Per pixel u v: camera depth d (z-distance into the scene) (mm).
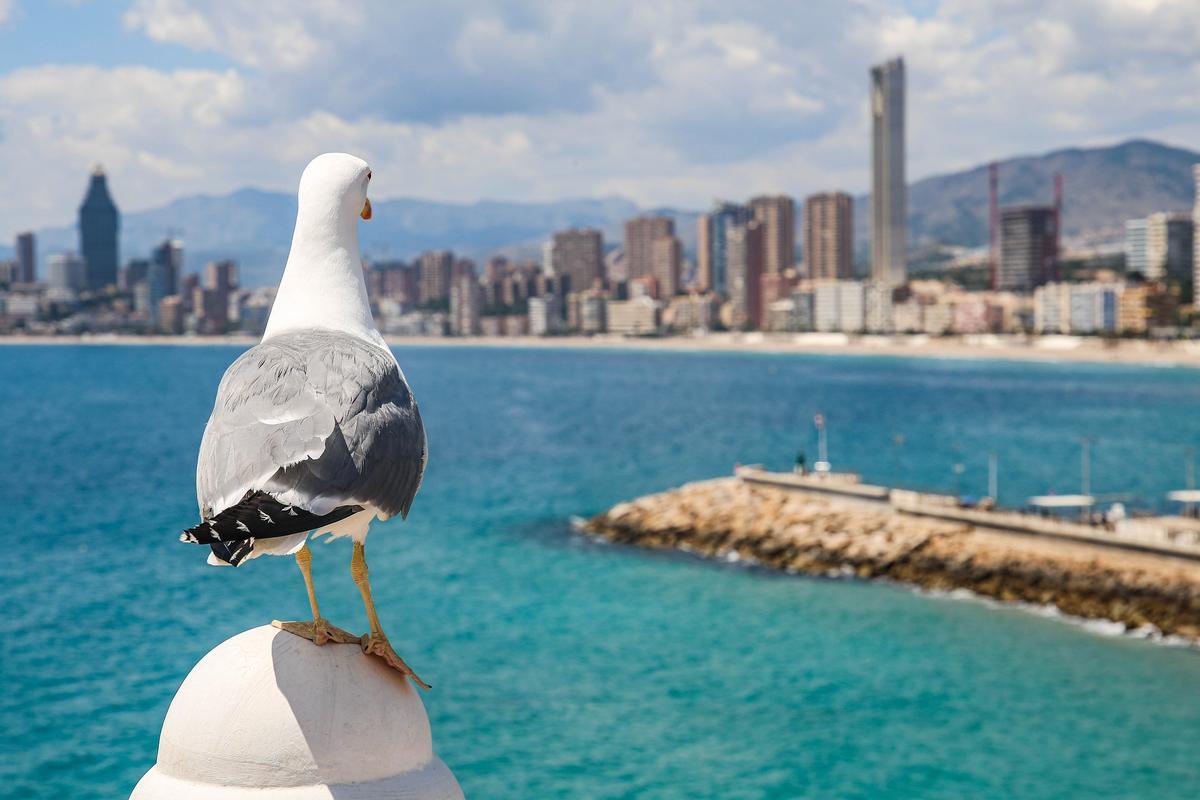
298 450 3930
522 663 41062
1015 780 31047
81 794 29797
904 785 30750
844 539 56719
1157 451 110938
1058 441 119812
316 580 53031
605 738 33906
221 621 46125
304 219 4945
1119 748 33250
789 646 43281
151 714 35188
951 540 54438
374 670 4320
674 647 43062
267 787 4082
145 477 93562
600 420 143625
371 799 4145
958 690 38219
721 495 65625
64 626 45344
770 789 30500
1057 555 50969
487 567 56375
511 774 31281
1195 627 44469
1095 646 43188
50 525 70000
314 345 4461
